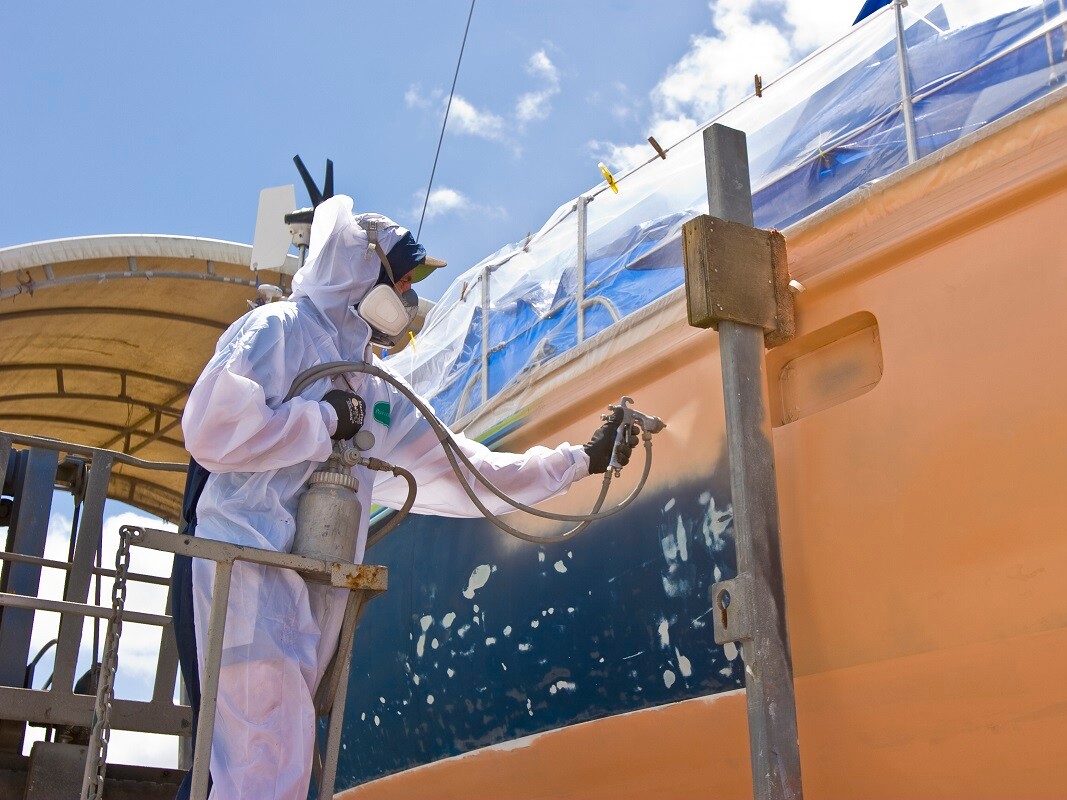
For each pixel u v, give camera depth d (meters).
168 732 4.64
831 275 3.21
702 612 3.42
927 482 2.88
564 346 4.44
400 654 4.77
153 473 10.18
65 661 4.53
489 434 4.52
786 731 2.76
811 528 3.14
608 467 3.45
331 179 4.43
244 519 2.95
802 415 3.35
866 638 2.93
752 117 3.98
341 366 3.07
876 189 3.11
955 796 2.67
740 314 3.11
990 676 2.65
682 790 3.40
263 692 2.84
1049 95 2.77
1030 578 2.62
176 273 7.86
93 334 8.59
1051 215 2.75
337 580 2.81
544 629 4.03
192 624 3.00
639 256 4.21
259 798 2.76
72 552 4.96
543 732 3.99
